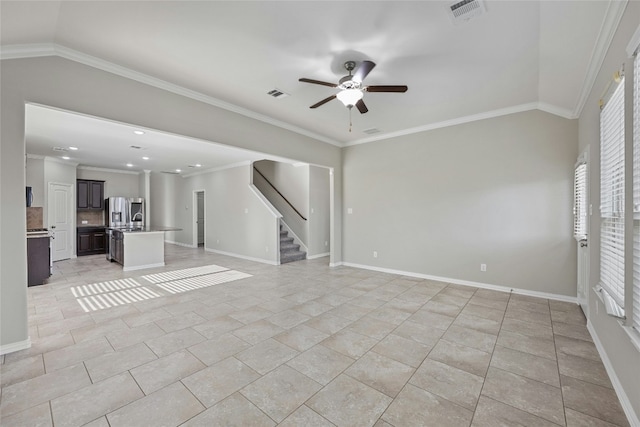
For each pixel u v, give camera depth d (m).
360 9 2.02
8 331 2.40
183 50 2.56
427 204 4.91
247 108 4.02
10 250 2.38
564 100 3.42
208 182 8.49
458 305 3.60
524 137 3.97
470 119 4.39
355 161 5.90
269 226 6.55
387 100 3.72
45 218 6.66
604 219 2.27
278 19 2.13
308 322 3.08
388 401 1.83
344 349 2.49
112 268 5.95
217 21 2.15
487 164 4.28
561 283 3.75
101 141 5.13
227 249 7.78
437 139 4.77
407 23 2.17
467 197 4.48
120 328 2.93
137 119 3.00
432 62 2.76
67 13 2.03
